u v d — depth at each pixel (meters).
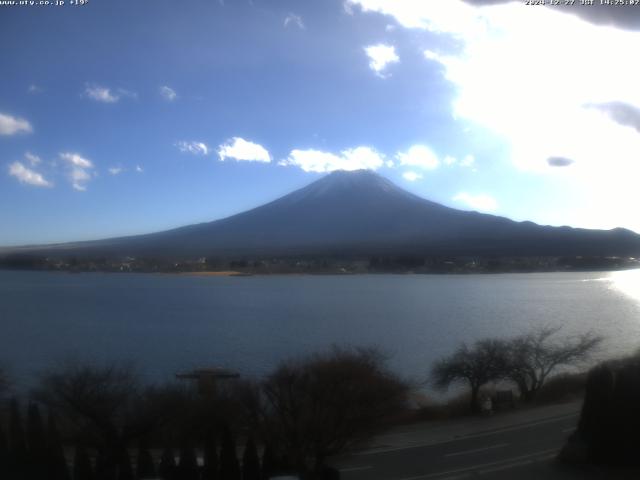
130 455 28.28
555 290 182.38
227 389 34.53
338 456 28.84
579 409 37.25
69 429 29.92
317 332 89.31
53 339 84.19
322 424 28.28
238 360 62.66
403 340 79.00
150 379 50.25
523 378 42.88
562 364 49.12
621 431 26.62
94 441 28.34
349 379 31.02
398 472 26.47
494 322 100.44
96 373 42.47
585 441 27.08
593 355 58.38
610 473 25.88
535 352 47.31
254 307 132.88
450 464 27.42
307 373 31.25
